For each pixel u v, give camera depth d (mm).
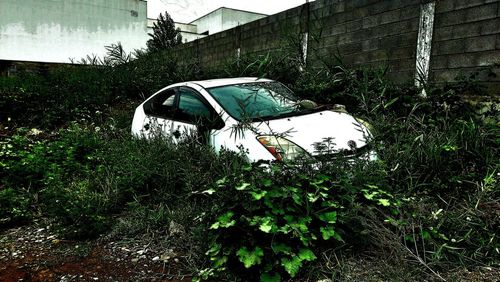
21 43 23969
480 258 2877
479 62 5301
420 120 4672
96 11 26266
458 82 5238
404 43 6406
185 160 4238
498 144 4203
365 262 2855
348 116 4598
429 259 2742
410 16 6270
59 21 25016
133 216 3844
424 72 6035
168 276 2836
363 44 7195
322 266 2805
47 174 4562
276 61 7734
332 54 7762
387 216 2928
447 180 3605
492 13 5098
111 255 3205
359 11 7215
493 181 3594
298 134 3898
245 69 7762
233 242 2803
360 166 3326
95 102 9203
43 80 11125
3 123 7855
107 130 6602
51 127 7969
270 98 4863
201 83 5242
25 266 3061
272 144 3746
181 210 3693
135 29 27938
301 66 7402
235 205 2787
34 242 3512
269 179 2914
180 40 26625
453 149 3855
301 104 4727
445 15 5715
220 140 4230
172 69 11047
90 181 4391
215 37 11906
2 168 4777
